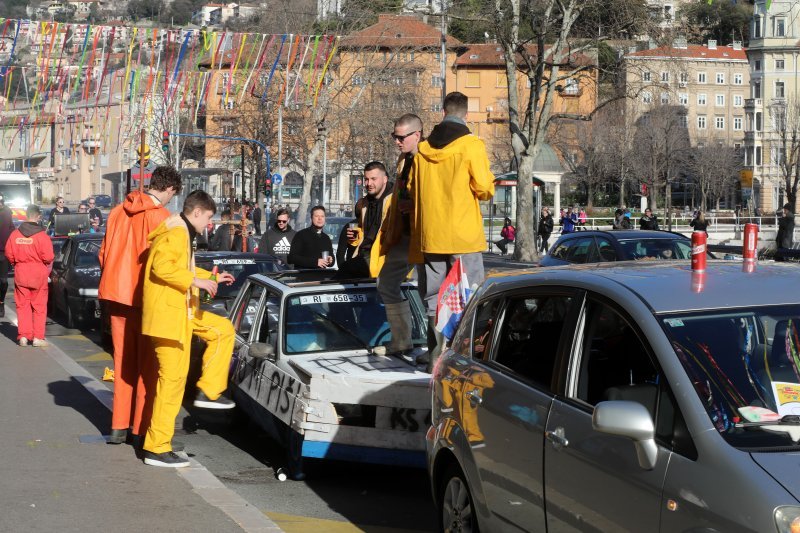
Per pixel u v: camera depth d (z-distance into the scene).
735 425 3.83
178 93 36.47
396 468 8.38
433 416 5.86
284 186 81.12
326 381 7.45
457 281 7.03
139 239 8.07
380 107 51.34
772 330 4.25
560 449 4.45
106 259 8.12
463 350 5.70
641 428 3.85
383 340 8.48
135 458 8.00
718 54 117.00
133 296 8.09
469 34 46.03
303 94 46.94
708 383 3.98
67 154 67.31
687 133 93.62
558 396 4.62
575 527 4.33
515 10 40.16
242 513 6.60
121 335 8.31
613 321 4.55
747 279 4.66
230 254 13.97
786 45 104.81
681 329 4.21
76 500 6.80
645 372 4.36
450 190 7.11
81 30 25.95
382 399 7.33
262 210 57.94
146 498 6.89
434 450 5.75
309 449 7.49
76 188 70.88
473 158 7.06
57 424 9.19
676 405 3.94
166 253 7.41
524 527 4.75
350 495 7.59
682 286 4.54
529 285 5.22
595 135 85.94
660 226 58.09
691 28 36.84
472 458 5.24
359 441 7.39
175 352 7.64
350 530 6.64
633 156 86.19
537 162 63.44
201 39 29.03
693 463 3.75
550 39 41.44
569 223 46.84
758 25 106.25
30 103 41.91
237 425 9.83
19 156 67.44
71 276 17.80
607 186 104.06
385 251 7.98
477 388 5.29
